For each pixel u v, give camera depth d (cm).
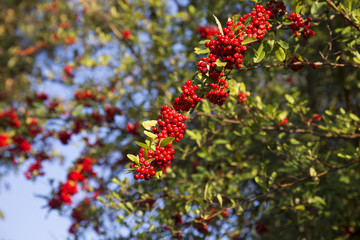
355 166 397
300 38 328
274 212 465
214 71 230
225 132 480
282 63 305
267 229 505
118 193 463
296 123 476
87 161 575
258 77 535
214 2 553
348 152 371
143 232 404
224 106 430
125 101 584
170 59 582
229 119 463
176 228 448
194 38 554
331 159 421
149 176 218
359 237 448
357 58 320
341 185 426
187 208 373
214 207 438
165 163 221
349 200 470
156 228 431
